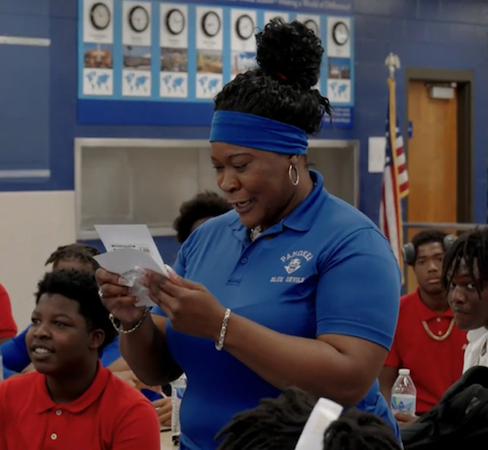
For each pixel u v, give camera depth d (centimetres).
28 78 565
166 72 611
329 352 167
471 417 194
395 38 708
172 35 611
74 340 233
